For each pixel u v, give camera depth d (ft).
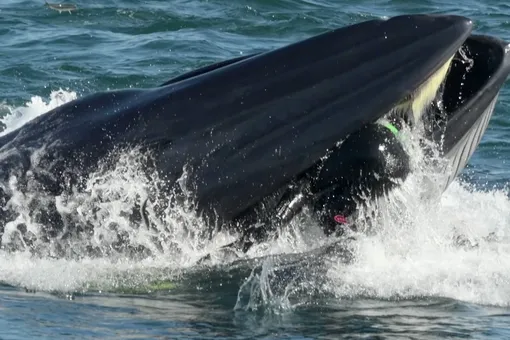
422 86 111.86
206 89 112.47
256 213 111.55
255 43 260.42
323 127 109.19
